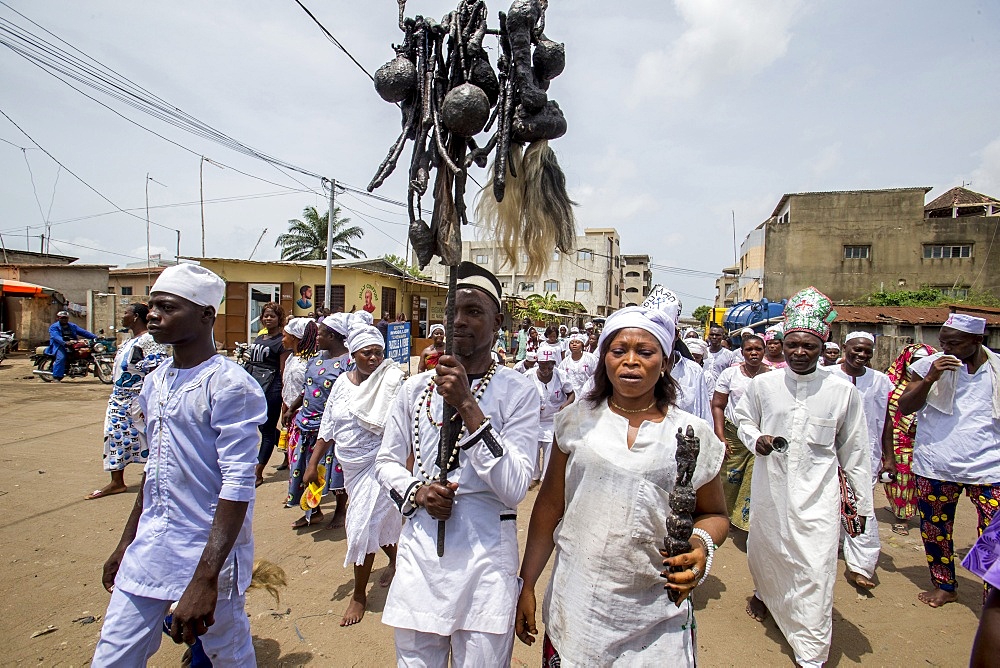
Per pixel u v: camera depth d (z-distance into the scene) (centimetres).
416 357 2309
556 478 212
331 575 403
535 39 205
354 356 373
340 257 3341
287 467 663
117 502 520
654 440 188
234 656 225
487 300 216
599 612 185
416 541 202
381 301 2192
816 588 307
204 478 215
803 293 348
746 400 359
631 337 188
